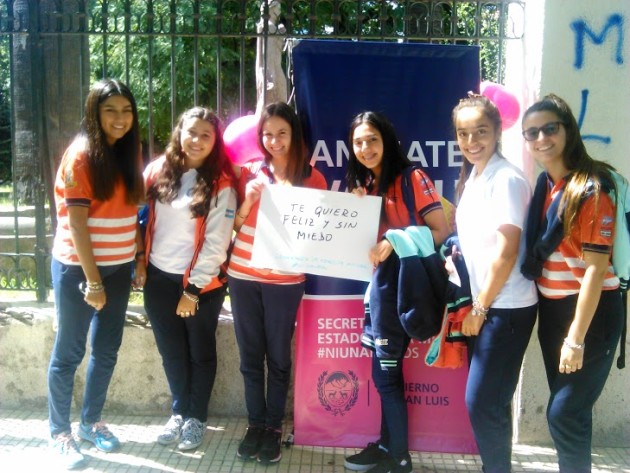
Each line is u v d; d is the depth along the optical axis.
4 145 11.94
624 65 3.38
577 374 2.66
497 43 4.00
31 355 3.93
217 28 3.81
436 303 2.99
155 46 9.65
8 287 4.12
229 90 10.66
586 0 3.34
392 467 3.24
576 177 2.53
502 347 2.76
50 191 4.17
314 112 3.41
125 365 3.91
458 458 3.53
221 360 3.89
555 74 3.39
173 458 3.45
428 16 3.75
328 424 3.52
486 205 2.76
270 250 3.20
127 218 3.20
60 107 4.09
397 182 3.13
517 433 3.68
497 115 2.81
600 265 2.48
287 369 3.40
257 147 3.43
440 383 3.45
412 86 3.41
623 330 2.87
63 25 3.96
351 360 3.49
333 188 3.45
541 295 2.78
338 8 3.76
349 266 3.18
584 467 2.77
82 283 3.15
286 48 3.68
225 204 3.22
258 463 3.41
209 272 3.22
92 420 3.51
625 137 3.41
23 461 3.38
